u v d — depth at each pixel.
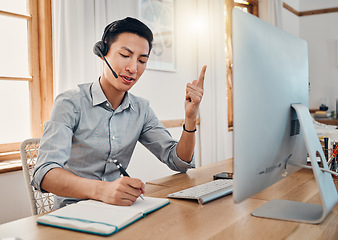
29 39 2.29
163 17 3.29
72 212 0.91
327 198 0.87
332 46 6.03
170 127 3.37
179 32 3.54
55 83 2.30
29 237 0.79
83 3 2.30
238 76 0.72
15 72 2.24
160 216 0.93
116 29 1.27
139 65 1.31
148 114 1.59
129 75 1.29
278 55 0.86
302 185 1.27
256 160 0.79
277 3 5.03
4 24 2.18
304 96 1.02
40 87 2.34
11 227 0.85
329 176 0.96
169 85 3.39
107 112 1.41
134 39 1.26
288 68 0.91
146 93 3.11
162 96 3.30
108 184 1.02
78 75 2.29
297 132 0.98
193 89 1.39
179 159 1.47
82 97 1.38
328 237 0.76
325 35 6.07
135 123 1.51
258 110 0.78
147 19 3.07
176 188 1.28
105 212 0.91
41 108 2.34
